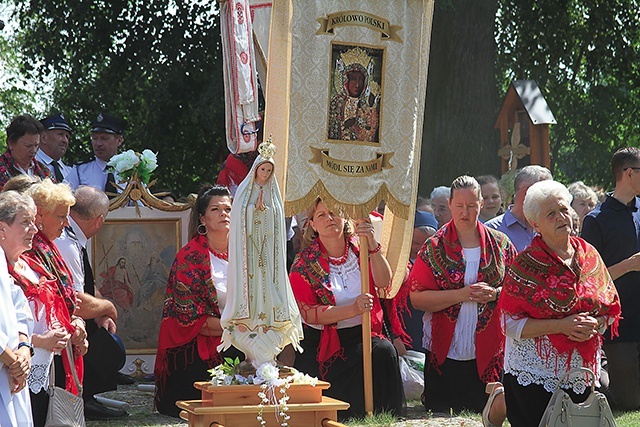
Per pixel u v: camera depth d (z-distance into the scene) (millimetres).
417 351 11086
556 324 7059
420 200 12141
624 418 9539
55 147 11828
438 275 9695
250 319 7020
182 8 23625
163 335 9562
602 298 7184
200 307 9555
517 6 25219
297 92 9055
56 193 7340
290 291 7156
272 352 7023
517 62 25781
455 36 21188
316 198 9109
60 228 7434
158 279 11344
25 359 6453
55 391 7027
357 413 9359
